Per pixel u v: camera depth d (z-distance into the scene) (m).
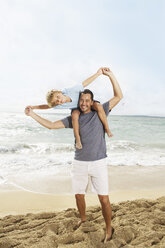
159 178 6.27
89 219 3.41
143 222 3.19
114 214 3.51
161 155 10.22
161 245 2.55
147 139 17.58
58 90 3.06
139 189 5.30
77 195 3.04
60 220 3.31
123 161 8.45
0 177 6.14
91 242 2.69
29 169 7.11
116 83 2.93
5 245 2.65
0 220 3.50
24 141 14.47
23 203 4.37
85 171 2.79
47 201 4.51
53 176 6.34
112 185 5.56
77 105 3.00
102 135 2.82
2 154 9.95
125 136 19.16
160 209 3.67
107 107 2.83
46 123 2.87
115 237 2.81
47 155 9.83
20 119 26.05
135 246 2.55
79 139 2.75
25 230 3.10
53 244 2.66
